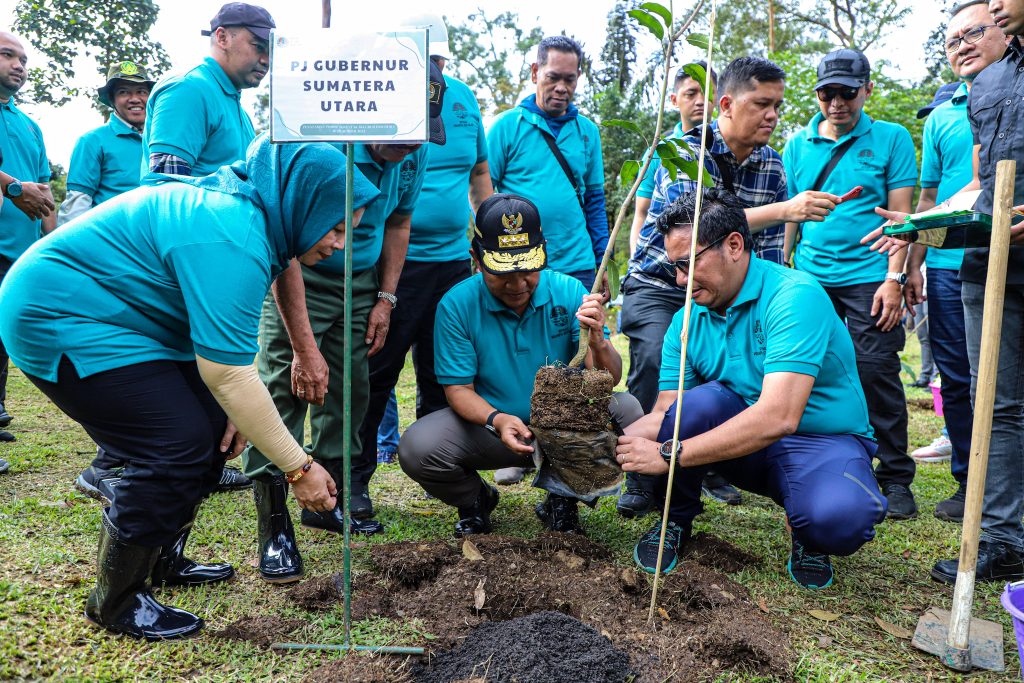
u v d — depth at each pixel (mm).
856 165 4004
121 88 5070
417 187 3135
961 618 2223
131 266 2047
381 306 3160
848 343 2898
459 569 2557
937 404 5539
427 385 3848
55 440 4359
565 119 4211
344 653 2148
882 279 3953
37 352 2006
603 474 2797
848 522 2570
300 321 2635
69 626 2223
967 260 2900
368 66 1969
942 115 3941
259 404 2049
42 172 4750
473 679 1962
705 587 2539
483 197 4016
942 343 3627
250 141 3686
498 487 3961
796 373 2566
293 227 2168
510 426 2881
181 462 2117
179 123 3209
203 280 1958
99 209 2100
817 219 3129
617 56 19172
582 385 2686
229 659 2133
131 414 2064
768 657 2182
